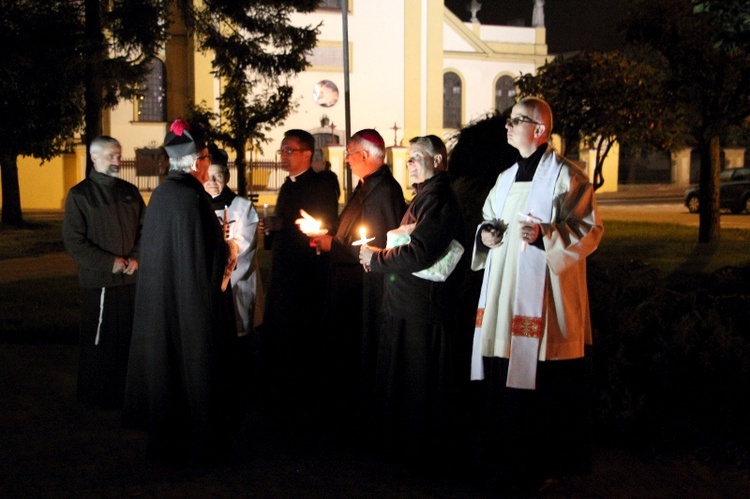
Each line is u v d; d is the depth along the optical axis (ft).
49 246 60.18
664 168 145.89
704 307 22.02
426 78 120.88
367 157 16.65
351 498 14.43
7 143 59.67
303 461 16.33
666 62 46.83
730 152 131.85
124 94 65.82
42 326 29.09
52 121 60.49
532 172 14.19
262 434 18.08
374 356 16.62
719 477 15.44
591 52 40.29
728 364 17.69
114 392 19.61
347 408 18.44
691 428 16.78
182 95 108.37
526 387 13.67
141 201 20.11
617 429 17.24
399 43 119.34
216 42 61.05
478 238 14.66
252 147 72.43
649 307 20.98
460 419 16.01
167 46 107.24
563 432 14.23
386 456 15.75
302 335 19.36
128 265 19.17
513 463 14.17
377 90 118.93
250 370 19.51
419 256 14.52
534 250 13.75
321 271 19.35
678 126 45.65
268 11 61.62
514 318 13.79
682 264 41.55
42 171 98.53
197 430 15.53
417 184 15.61
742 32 27.25
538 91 39.75
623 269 23.63
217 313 15.67
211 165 18.92
